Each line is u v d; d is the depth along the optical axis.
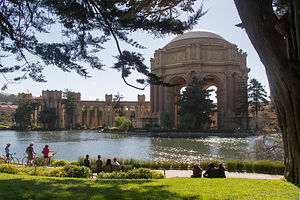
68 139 51.75
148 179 11.58
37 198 7.02
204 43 78.25
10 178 10.37
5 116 113.38
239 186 9.12
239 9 7.90
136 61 11.85
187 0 12.30
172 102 82.31
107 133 74.19
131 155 28.53
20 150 33.34
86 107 132.00
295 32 7.70
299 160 9.05
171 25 11.51
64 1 10.68
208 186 9.14
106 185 9.21
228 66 74.94
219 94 77.25
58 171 13.32
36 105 105.44
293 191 8.16
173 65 78.94
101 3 10.72
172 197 7.29
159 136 57.78
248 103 66.56
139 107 123.81
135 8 11.29
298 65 7.56
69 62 12.12
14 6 11.88
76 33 12.39
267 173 16.36
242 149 33.12
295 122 8.51
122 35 12.27
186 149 33.56
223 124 73.38
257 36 7.74
